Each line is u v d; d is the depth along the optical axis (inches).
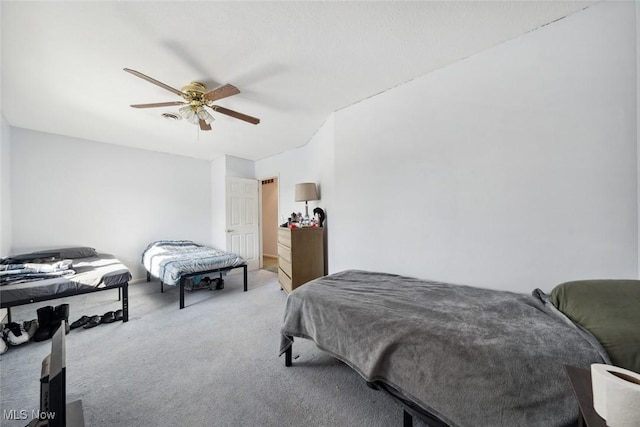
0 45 65.0
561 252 62.0
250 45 67.8
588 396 25.8
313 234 125.0
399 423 50.2
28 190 128.4
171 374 66.3
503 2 55.8
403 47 70.2
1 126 109.6
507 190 68.9
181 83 85.1
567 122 60.9
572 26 59.9
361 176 102.4
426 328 45.9
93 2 52.6
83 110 106.2
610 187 56.6
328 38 65.9
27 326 85.0
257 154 187.8
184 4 53.8
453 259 78.3
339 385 62.1
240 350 78.5
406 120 88.5
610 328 38.7
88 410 53.6
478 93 73.2
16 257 112.1
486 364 37.8
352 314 54.8
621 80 55.4
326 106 107.3
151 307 115.6
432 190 82.5
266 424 50.2
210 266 125.7
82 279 91.0
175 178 183.5
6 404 55.5
